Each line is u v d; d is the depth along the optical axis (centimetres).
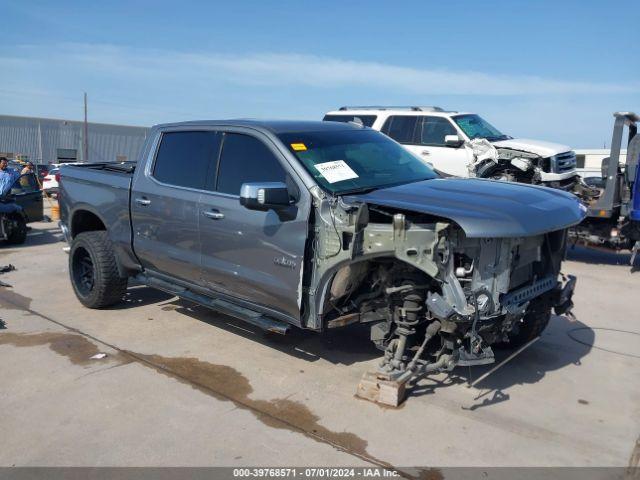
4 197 1083
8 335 559
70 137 4406
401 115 1212
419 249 373
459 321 373
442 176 527
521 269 434
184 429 380
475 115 1216
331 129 514
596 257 1053
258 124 488
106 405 414
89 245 618
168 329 578
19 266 894
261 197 406
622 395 438
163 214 538
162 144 566
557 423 392
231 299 502
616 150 912
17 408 410
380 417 396
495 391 439
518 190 439
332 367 484
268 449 356
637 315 650
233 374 469
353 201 407
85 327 584
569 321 620
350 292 436
